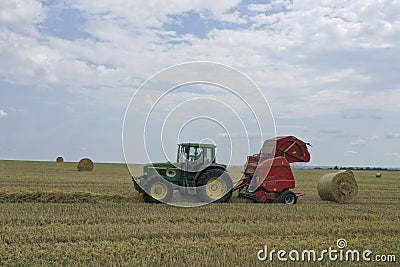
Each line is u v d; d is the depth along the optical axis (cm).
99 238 905
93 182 2248
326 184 1628
